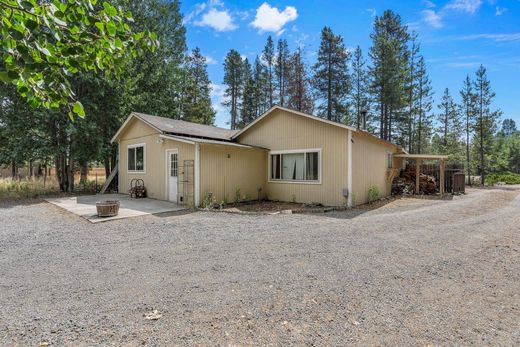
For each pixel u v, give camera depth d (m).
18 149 13.19
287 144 11.86
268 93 32.31
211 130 14.35
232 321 2.73
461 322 2.74
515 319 2.81
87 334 2.51
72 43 1.96
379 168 13.18
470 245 5.37
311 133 11.12
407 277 3.83
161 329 2.59
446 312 2.93
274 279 3.74
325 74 26.47
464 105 27.89
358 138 10.95
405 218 8.05
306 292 3.36
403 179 15.67
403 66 25.89
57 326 2.63
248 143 13.20
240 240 5.66
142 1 18.08
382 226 6.96
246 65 34.72
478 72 26.92
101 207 7.91
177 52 23.03
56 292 3.34
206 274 3.91
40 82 1.80
